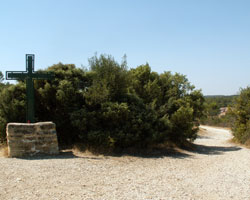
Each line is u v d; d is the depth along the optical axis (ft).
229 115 60.95
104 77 40.04
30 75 33.63
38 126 30.94
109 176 23.81
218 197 19.98
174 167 29.66
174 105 47.34
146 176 24.82
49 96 38.11
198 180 24.66
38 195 17.72
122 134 35.14
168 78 53.06
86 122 35.35
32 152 30.60
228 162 34.24
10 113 37.22
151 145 38.58
